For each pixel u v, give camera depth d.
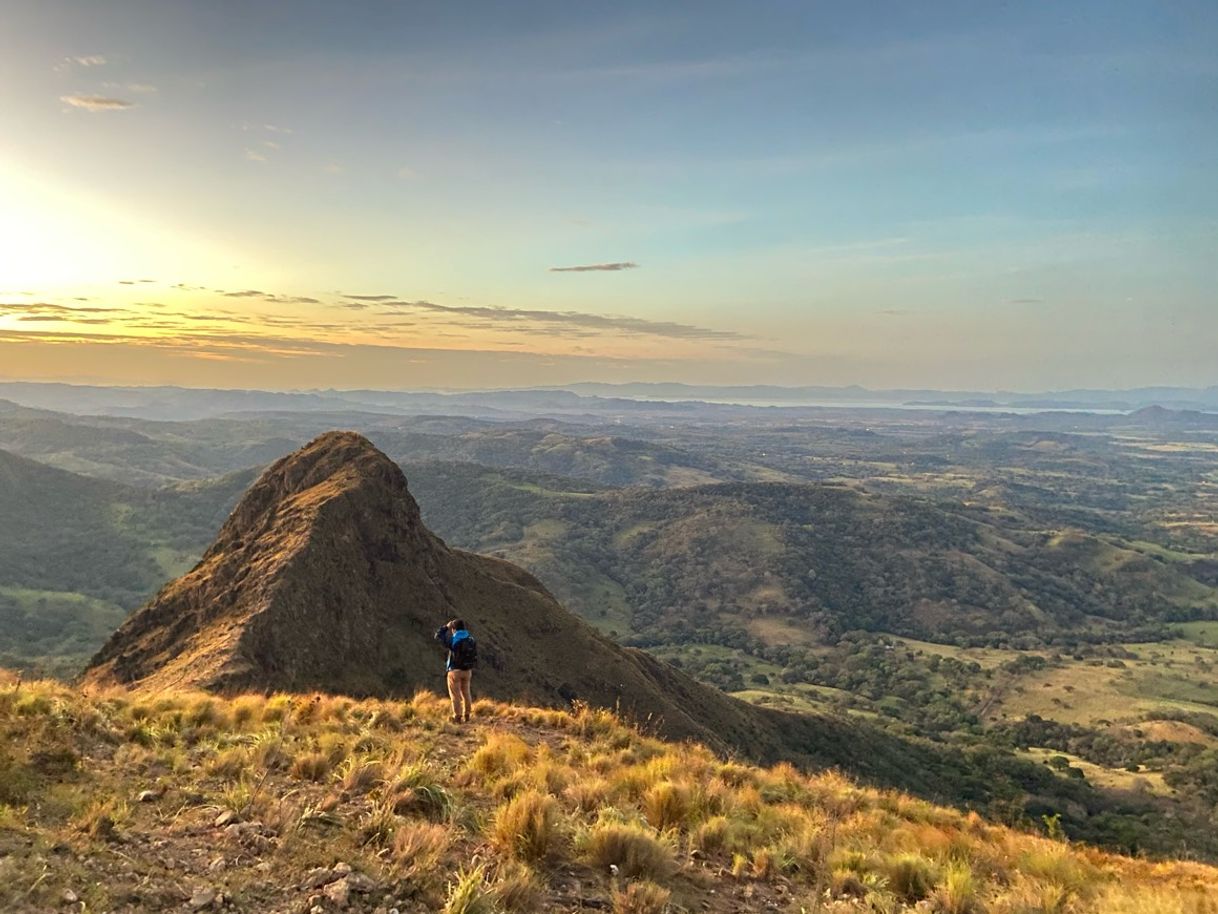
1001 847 10.79
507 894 5.52
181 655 39.78
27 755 6.78
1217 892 9.52
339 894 5.03
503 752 9.88
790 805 10.96
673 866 6.91
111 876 4.73
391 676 43.72
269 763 8.34
